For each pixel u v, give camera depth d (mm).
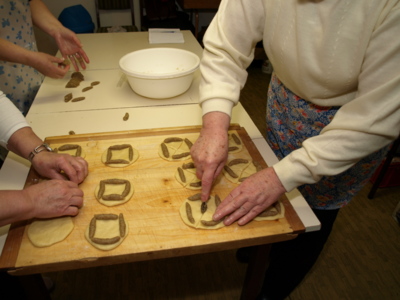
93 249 677
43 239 683
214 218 736
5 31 1179
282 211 786
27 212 672
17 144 815
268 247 843
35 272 654
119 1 3145
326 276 1578
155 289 1457
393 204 1986
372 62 612
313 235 1133
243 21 842
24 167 897
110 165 899
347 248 1715
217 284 1496
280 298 1375
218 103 875
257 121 2688
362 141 631
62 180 751
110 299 1409
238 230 736
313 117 936
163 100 1270
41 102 1212
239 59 904
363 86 641
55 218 738
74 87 1325
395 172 2020
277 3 758
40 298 792
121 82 1390
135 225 734
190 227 735
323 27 674
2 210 627
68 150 943
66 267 664
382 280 1572
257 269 921
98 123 1103
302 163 690
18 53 1084
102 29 2859
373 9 583
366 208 1952
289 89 974
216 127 850
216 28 917
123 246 685
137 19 3422
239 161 936
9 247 667
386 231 1818
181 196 821
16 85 1253
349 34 636
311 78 786
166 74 1168
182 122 1132
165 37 1915
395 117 604
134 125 1101
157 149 971
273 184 725
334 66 704
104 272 1508
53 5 3131
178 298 1431
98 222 738
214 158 790
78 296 1413
